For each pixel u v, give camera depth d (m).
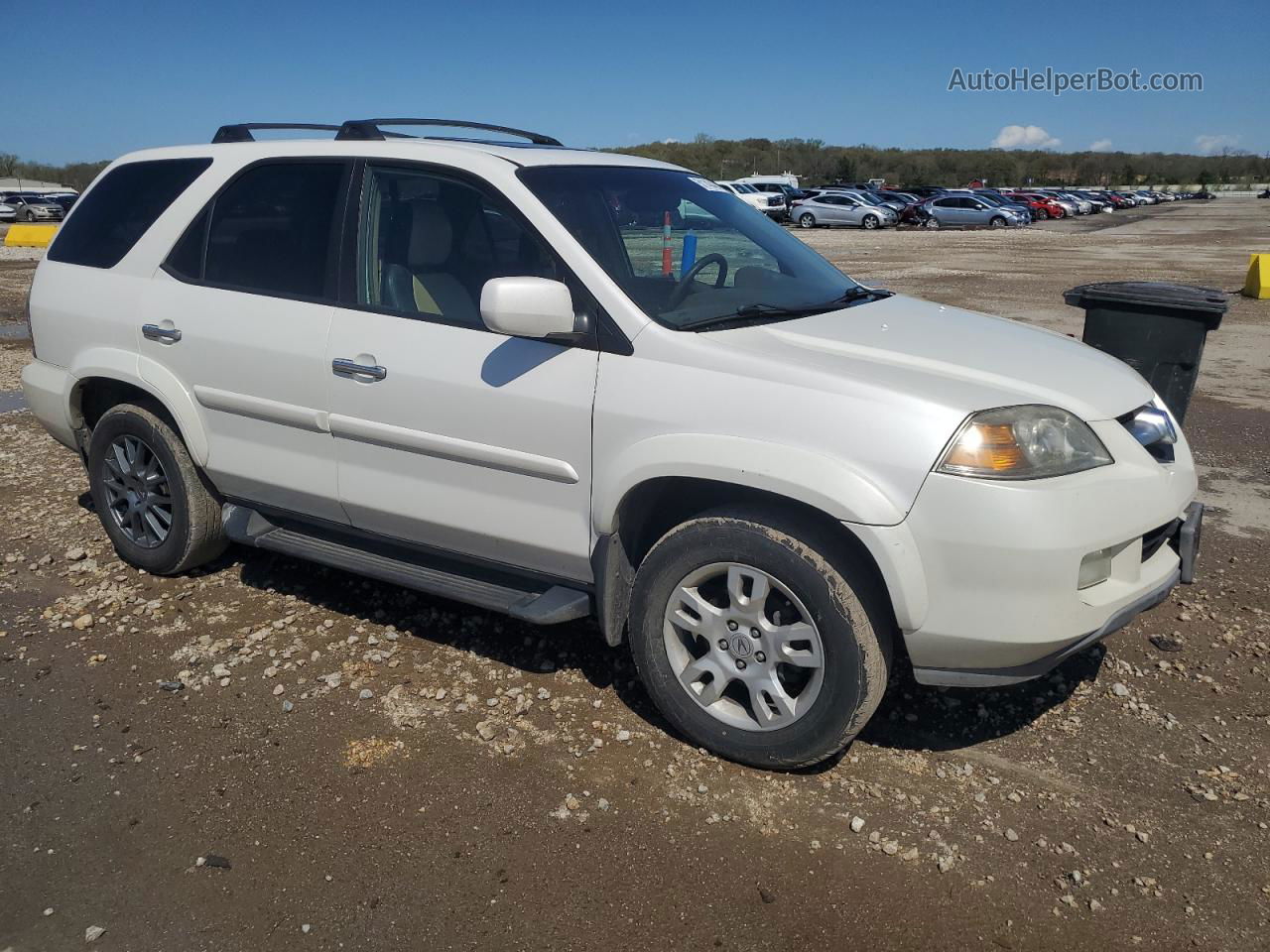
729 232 3.94
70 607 4.26
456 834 2.86
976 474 2.73
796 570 2.92
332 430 3.73
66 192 46.00
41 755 3.22
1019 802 3.02
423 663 3.81
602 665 3.81
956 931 2.52
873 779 3.13
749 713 3.20
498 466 3.39
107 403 4.65
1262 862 2.77
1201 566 4.86
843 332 3.29
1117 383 3.33
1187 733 3.40
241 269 3.99
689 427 2.99
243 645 3.95
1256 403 8.42
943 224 43.72
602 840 2.84
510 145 3.93
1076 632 2.84
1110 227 42.84
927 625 2.82
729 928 2.53
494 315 2.98
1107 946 2.48
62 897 2.62
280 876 2.70
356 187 3.74
